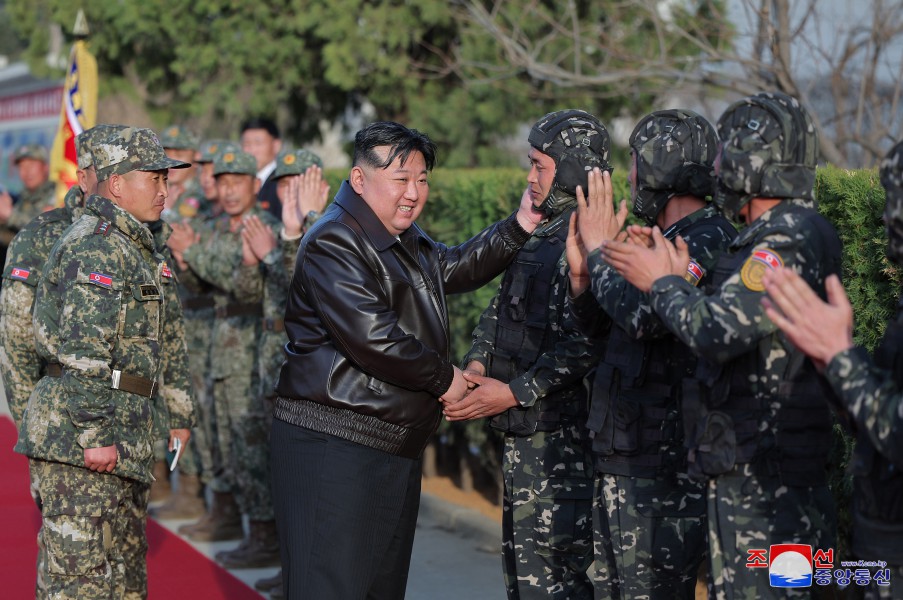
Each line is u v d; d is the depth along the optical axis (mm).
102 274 3795
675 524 3285
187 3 11227
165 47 12312
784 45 7059
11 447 8234
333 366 3555
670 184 3268
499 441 6164
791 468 2770
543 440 3758
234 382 5805
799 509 2779
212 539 6219
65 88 8172
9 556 5617
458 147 10484
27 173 10391
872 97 7539
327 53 10297
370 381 3555
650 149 3283
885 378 2398
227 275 5809
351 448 3553
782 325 2479
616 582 3418
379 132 3598
